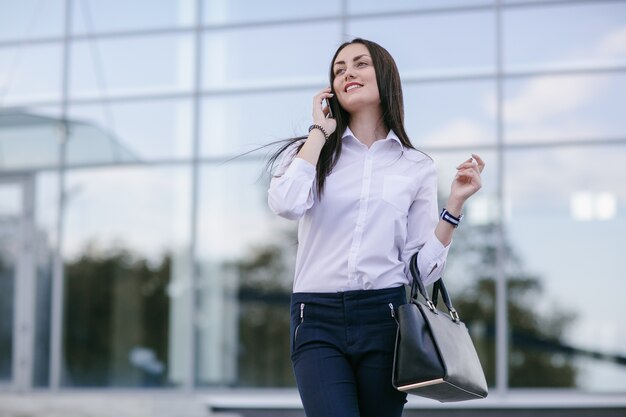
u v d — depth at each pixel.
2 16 11.66
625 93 10.05
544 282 9.88
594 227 9.88
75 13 11.48
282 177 2.87
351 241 2.85
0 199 11.34
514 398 9.55
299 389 2.83
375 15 10.62
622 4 10.16
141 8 11.30
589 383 9.67
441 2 10.48
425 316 2.77
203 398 10.20
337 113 3.01
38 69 11.48
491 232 10.01
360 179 2.91
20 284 11.21
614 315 9.73
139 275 10.91
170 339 10.75
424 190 2.95
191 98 11.01
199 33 11.10
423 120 10.34
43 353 11.09
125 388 10.80
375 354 2.79
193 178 10.86
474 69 10.34
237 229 10.67
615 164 9.95
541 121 10.14
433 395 2.85
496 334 9.87
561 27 10.24
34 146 11.32
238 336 10.52
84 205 11.15
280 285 10.51
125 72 11.23
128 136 11.13
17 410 8.78
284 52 10.86
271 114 10.79
